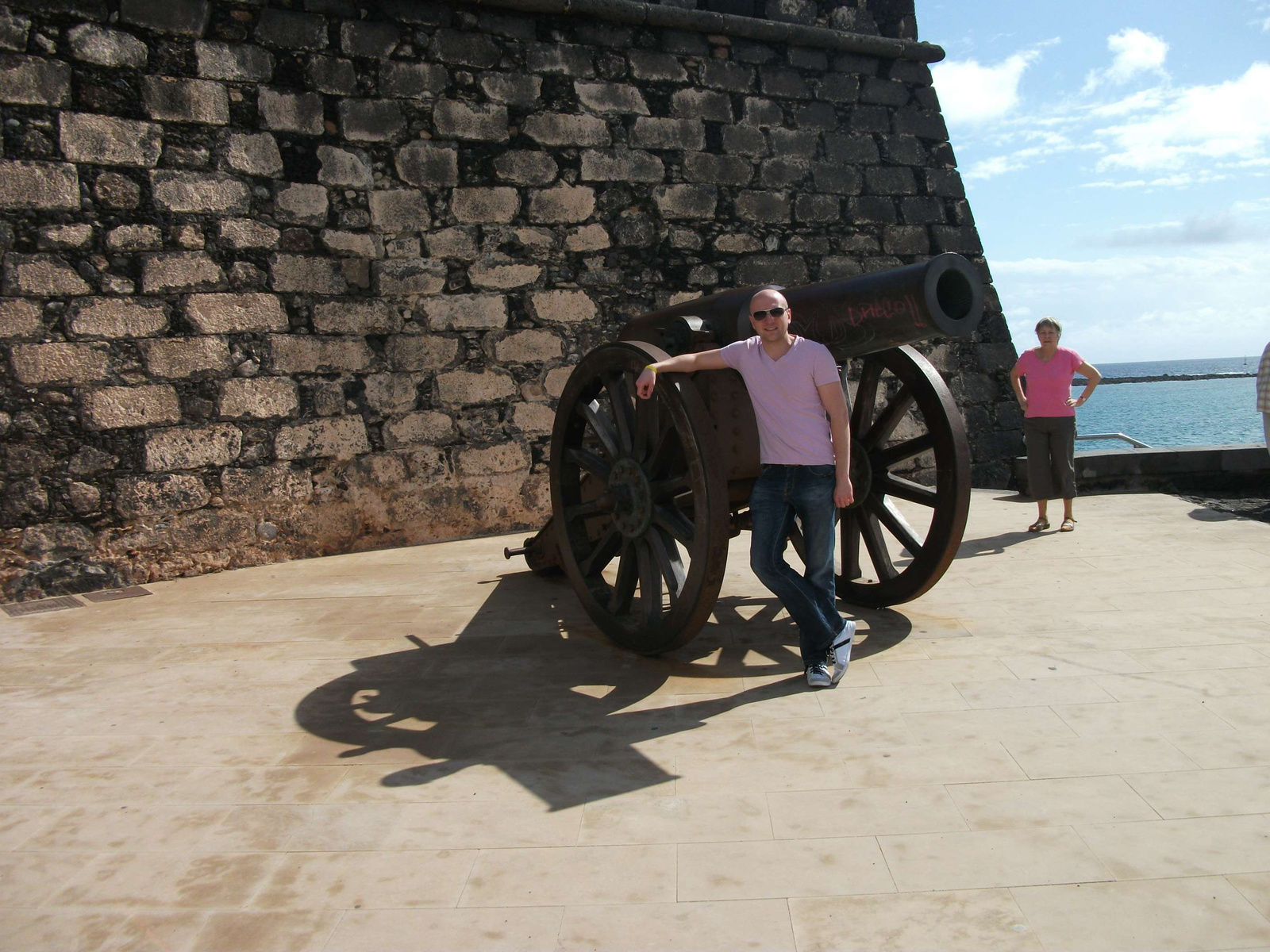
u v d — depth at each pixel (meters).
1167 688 3.14
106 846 2.41
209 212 5.67
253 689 3.57
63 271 5.28
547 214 6.68
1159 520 5.87
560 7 6.67
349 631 4.34
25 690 3.64
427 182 6.32
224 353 5.73
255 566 5.86
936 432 3.88
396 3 6.23
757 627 4.14
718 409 3.69
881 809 2.43
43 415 5.25
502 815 2.50
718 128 7.30
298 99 5.94
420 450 6.33
